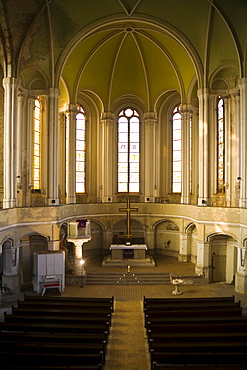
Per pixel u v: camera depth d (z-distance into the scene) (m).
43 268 22.58
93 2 24.09
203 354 10.94
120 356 13.20
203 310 15.47
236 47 23.16
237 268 23.53
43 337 12.41
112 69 31.06
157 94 32.19
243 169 23.05
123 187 33.47
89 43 28.02
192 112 31.05
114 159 33.31
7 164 22.58
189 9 24.34
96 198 33.09
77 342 12.38
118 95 32.47
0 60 22.83
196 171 31.20
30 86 25.80
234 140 25.70
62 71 27.56
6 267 22.52
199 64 25.78
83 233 25.25
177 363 10.95
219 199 27.19
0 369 10.28
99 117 32.88
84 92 32.06
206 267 25.44
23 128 25.86
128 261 28.28
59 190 31.58
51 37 24.16
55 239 24.53
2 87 24.59
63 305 16.14
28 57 23.86
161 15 25.16
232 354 10.92
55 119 25.25
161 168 33.12
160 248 32.72
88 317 14.58
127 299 21.89
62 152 31.70
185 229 29.89
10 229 21.92
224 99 26.27
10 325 13.52
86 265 28.67
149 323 13.87
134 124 33.44
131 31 28.08
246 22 22.36
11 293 22.30
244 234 22.67
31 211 23.42
